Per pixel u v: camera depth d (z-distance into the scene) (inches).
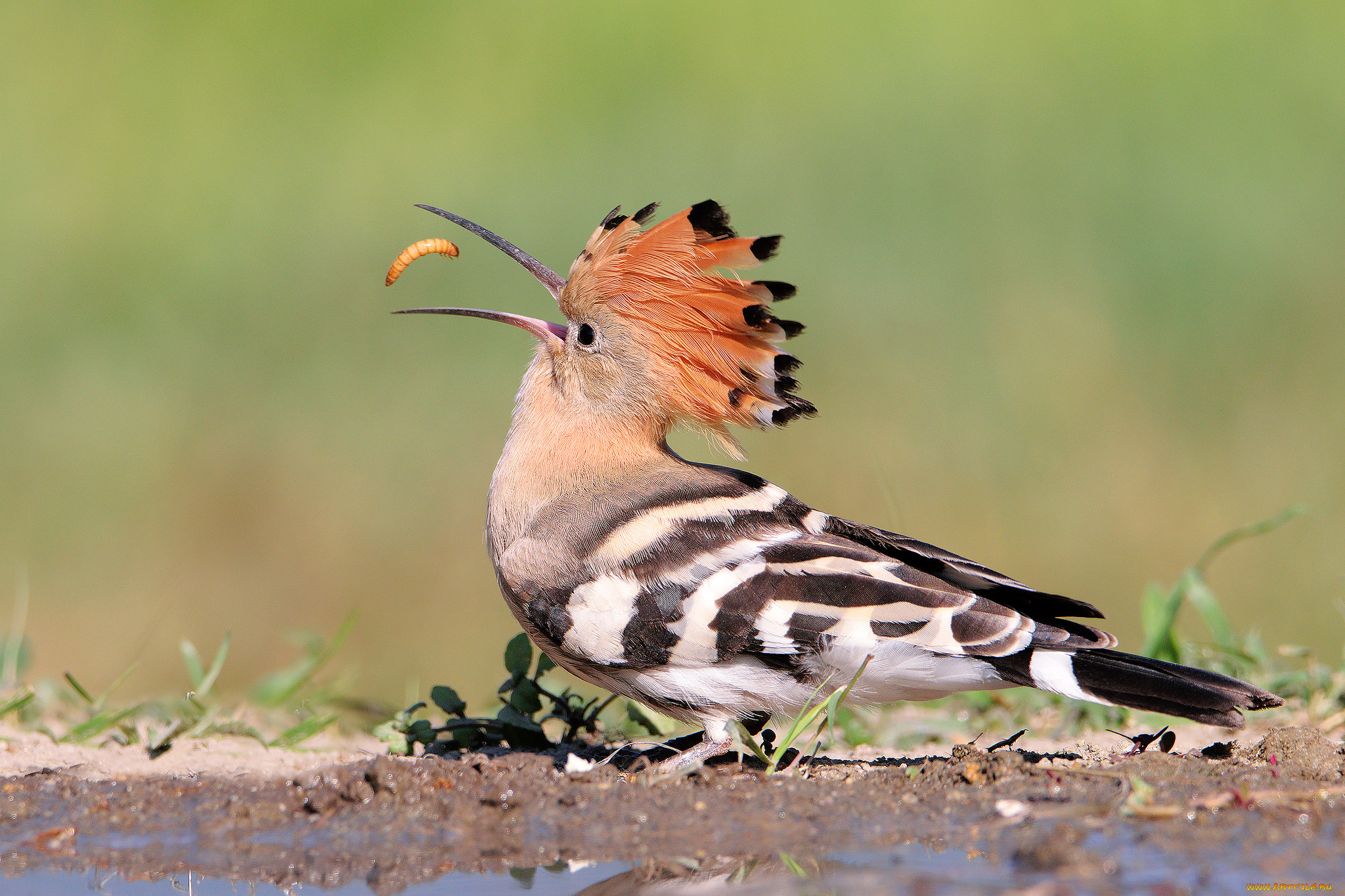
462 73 805.9
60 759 297.0
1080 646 254.2
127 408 629.3
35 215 716.0
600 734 316.8
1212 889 198.4
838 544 268.1
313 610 544.7
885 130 737.0
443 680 481.7
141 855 235.3
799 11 821.9
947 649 250.4
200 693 336.2
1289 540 530.9
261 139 763.4
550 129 753.0
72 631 530.6
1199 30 791.7
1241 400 593.9
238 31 839.7
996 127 733.9
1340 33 781.9
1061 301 646.5
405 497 590.6
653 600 262.5
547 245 680.4
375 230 702.5
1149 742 278.5
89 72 797.9
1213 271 655.8
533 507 290.2
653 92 780.0
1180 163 713.0
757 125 745.6
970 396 599.8
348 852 232.1
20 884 225.5
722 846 224.7
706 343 291.4
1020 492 558.3
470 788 249.6
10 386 642.2
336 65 808.9
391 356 654.5
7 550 566.6
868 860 216.7
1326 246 660.1
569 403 301.3
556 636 272.5
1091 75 761.0
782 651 257.0
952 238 678.5
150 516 588.1
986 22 820.0
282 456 606.5
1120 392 599.2
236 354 657.0
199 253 704.4
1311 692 328.8
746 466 567.5
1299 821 221.0
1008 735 322.3
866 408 597.3
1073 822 223.3
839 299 652.1
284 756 302.4
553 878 219.1
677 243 289.1
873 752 307.1
